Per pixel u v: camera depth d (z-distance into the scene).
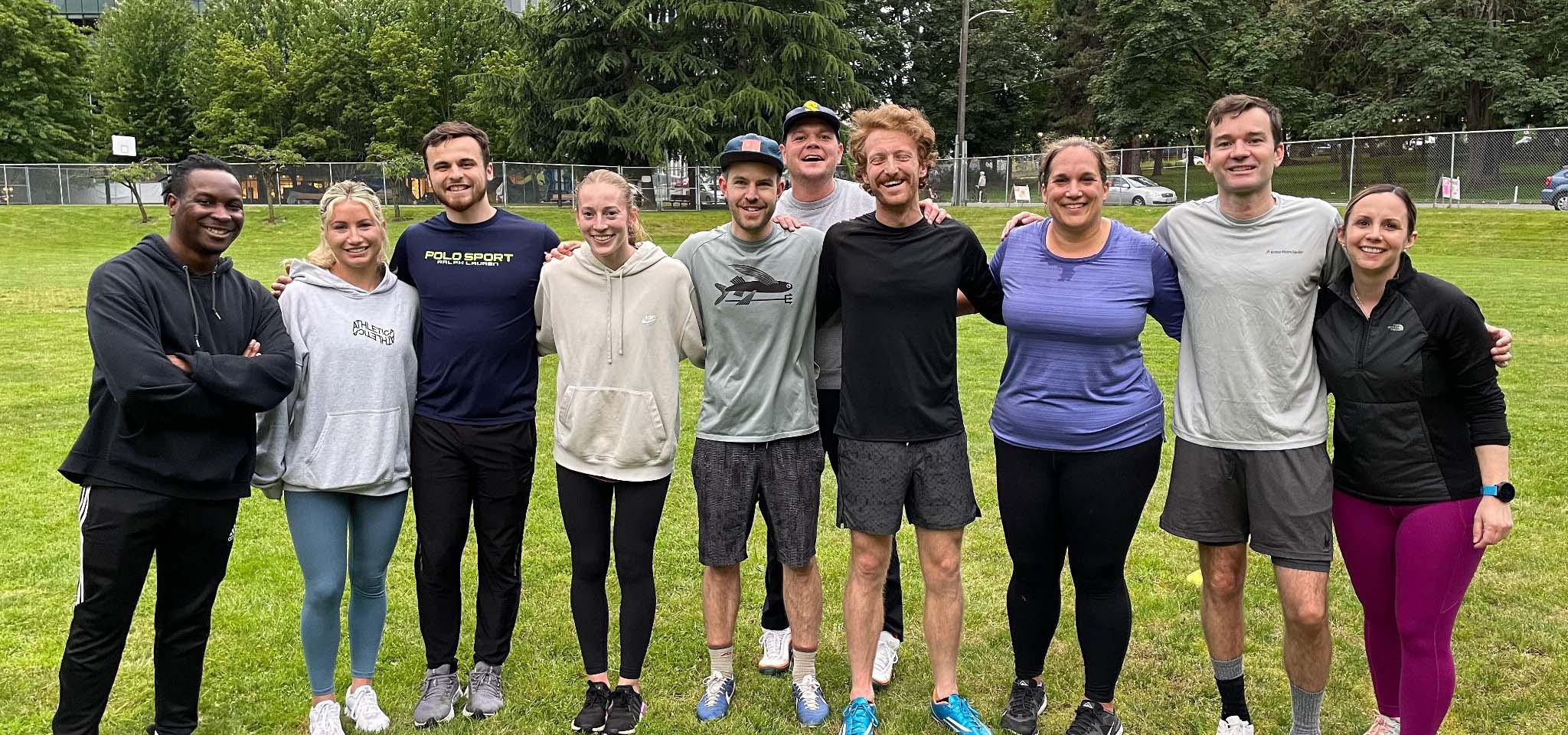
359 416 2.94
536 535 4.98
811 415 3.23
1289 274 2.65
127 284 2.53
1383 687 2.93
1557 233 19.22
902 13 46.22
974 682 3.49
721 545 3.21
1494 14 32.00
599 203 2.98
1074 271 2.87
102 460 2.58
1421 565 2.62
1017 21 44.84
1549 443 6.16
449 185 3.10
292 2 46.84
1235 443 2.75
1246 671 3.49
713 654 3.32
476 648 3.31
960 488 3.04
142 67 45.28
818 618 3.33
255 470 2.88
